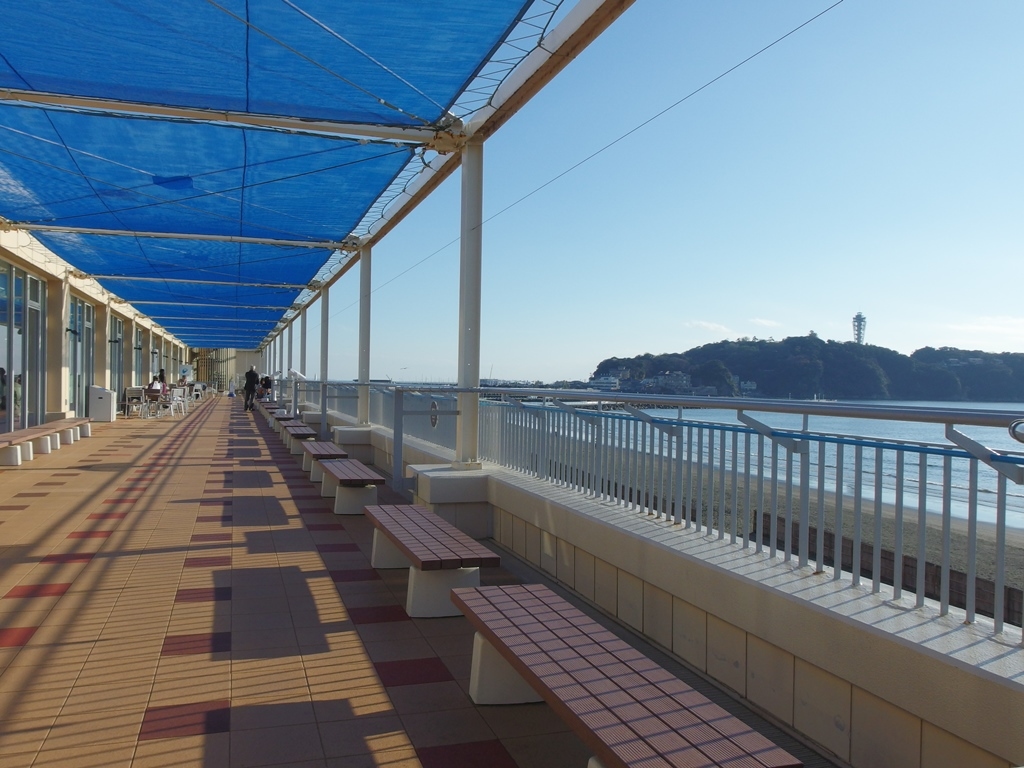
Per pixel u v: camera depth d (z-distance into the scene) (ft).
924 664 7.54
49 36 16.07
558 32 15.78
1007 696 6.72
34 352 45.55
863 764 8.44
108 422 62.69
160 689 11.03
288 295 60.70
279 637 13.33
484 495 21.31
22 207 30.30
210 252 40.55
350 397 47.98
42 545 19.85
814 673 9.18
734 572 10.57
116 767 8.82
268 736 9.67
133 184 26.78
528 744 9.62
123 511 24.90
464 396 22.70
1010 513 9.96
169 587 16.30
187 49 16.57
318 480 32.50
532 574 17.51
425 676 11.72
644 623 13.12
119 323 73.61
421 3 14.48
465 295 22.68
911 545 11.17
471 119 21.50
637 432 15.58
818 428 13.79
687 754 6.45
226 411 90.33
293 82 18.38
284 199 28.81
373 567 18.20
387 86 18.61
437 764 9.08
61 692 10.86
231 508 26.02
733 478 12.29
